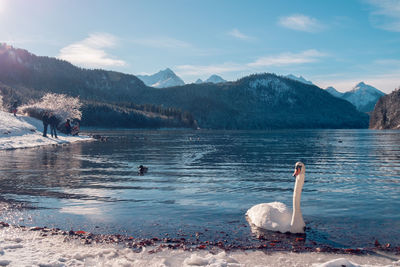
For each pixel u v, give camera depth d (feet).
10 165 71.56
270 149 141.69
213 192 45.11
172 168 72.79
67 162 79.46
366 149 144.05
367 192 45.83
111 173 62.80
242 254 22.47
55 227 28.58
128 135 301.22
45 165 72.38
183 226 29.14
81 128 540.11
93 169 68.03
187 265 20.16
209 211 34.50
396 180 57.11
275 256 22.11
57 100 210.38
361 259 21.77
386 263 21.13
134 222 30.25
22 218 31.07
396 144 186.50
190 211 34.47
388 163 86.63
